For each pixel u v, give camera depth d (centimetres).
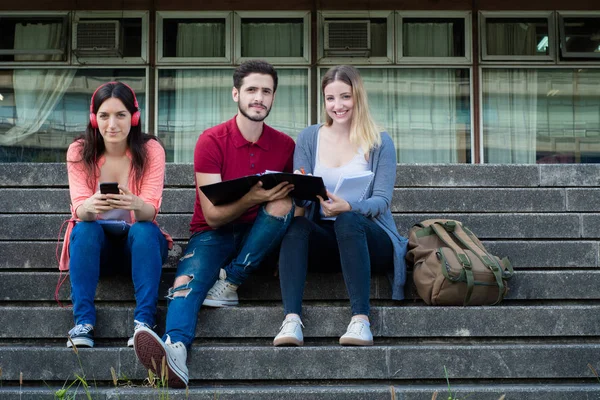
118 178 378
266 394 321
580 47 842
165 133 827
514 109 841
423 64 837
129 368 337
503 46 841
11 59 828
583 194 465
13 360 339
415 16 840
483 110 839
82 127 827
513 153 838
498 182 484
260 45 833
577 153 838
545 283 396
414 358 341
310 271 387
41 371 338
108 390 321
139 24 832
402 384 341
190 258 359
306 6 834
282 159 394
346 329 362
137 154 375
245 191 351
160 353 310
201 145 383
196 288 350
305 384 340
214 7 832
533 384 341
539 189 466
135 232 354
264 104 378
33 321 365
